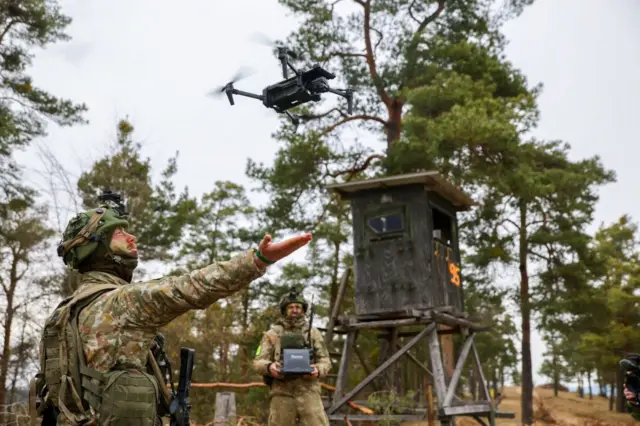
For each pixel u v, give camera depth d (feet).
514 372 200.85
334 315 44.09
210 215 115.24
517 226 90.53
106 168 70.49
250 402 58.13
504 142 66.18
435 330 40.40
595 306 91.09
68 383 10.34
